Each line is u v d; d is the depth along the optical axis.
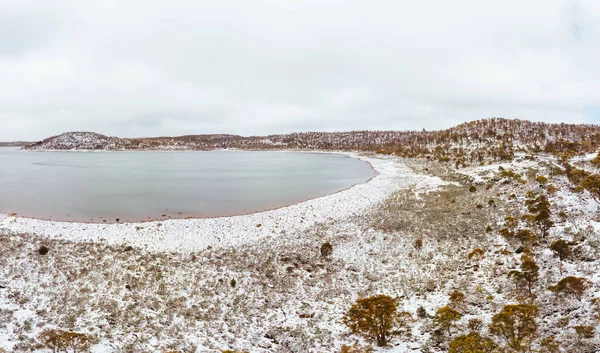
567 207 33.47
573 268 20.62
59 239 32.56
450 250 28.48
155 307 19.78
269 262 27.77
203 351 15.55
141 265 26.22
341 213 43.00
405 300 21.19
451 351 13.61
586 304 16.42
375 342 16.62
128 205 51.38
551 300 17.72
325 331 17.91
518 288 19.86
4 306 17.80
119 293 21.12
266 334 17.80
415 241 30.78
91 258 27.22
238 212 47.00
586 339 13.49
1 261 24.77
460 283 22.30
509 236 27.41
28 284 21.25
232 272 25.59
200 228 37.47
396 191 54.19
